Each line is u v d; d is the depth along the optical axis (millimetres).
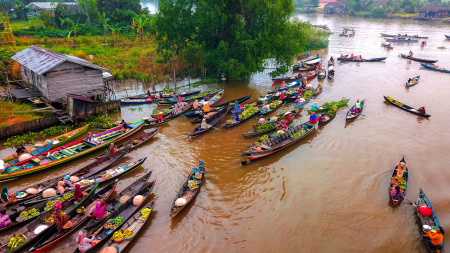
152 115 30438
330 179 21047
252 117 31000
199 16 39094
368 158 23375
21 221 16594
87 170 21359
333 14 138000
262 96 35625
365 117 30703
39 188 19531
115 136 26734
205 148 25250
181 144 26000
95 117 30359
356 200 18953
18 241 15172
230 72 40281
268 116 31422
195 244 16031
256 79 45312
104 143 24953
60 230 16094
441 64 51062
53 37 61688
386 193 19484
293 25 43469
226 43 40656
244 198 19328
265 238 16328
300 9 151125
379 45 68562
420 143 25438
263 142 24484
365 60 53906
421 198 18156
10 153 24250
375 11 123438
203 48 42844
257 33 40750
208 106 31312
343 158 23500
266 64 49844
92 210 17766
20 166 21609
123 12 73062
